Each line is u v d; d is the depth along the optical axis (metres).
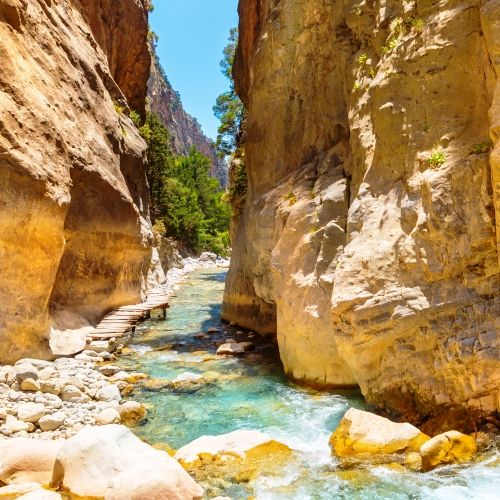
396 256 7.55
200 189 57.44
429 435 6.54
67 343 11.50
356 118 9.73
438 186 7.06
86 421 7.55
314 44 12.45
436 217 6.98
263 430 7.30
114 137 16.83
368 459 6.06
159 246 30.81
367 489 5.42
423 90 7.95
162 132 36.72
